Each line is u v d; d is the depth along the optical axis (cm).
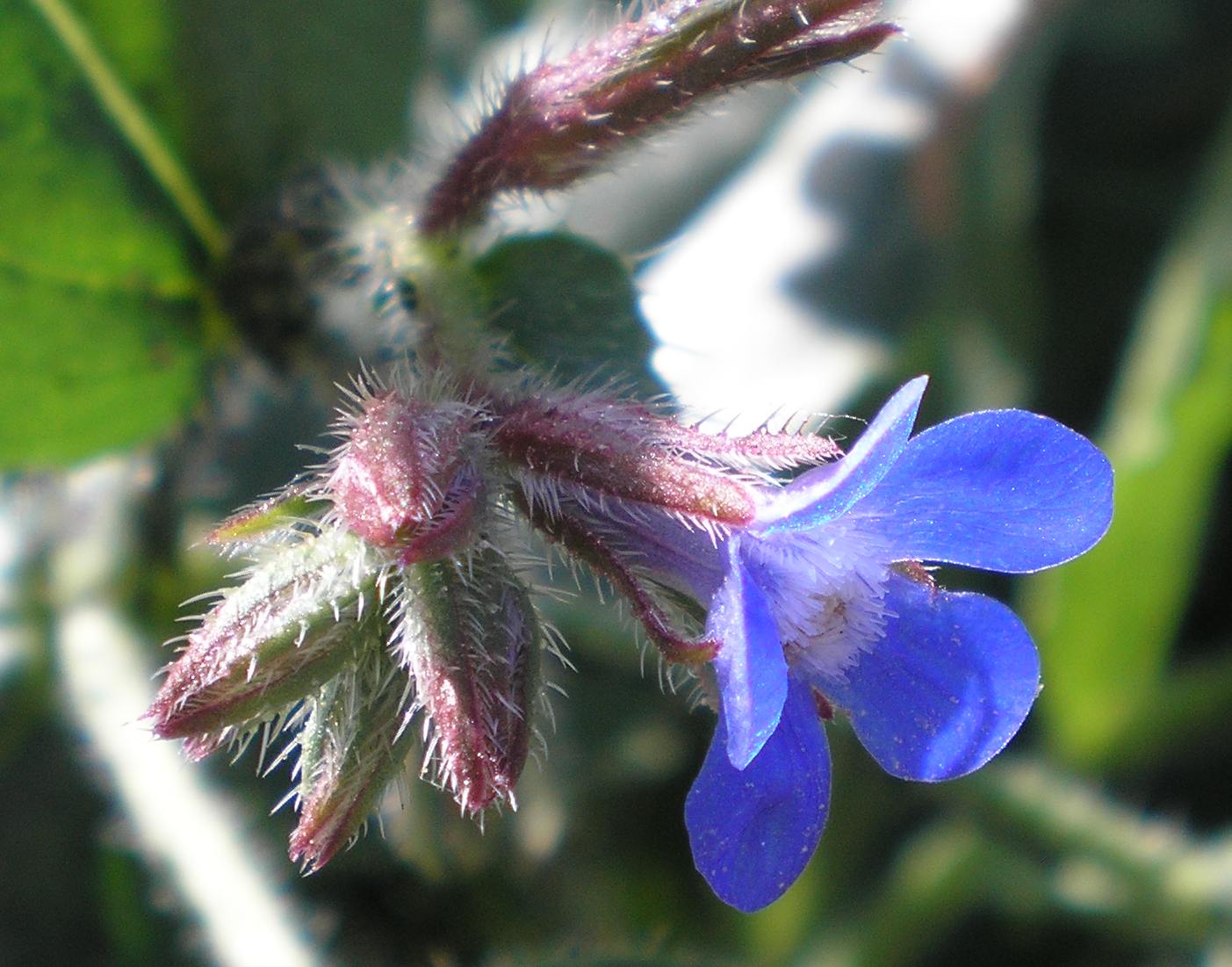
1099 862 16
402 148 15
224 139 15
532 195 14
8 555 15
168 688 12
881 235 16
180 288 15
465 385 13
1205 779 16
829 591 12
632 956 15
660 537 12
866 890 16
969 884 16
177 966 15
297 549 12
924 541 12
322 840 12
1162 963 16
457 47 17
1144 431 16
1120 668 16
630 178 16
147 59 14
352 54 15
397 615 12
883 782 16
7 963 15
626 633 15
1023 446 12
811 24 13
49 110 14
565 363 14
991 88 16
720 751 12
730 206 16
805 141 16
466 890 15
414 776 15
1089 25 18
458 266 14
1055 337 17
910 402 11
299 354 15
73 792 16
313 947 14
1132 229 17
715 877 12
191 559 15
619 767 16
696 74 13
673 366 15
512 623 12
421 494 12
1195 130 18
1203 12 18
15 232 14
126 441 15
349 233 15
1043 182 18
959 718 12
